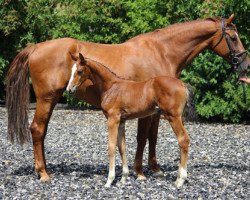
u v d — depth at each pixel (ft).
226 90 44.45
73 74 23.77
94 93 24.85
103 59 25.18
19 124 25.77
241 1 43.55
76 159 30.40
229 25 25.75
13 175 26.23
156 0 46.37
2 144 34.91
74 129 41.39
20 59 25.84
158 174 25.94
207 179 24.99
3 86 55.31
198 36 25.64
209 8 44.91
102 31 49.49
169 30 25.70
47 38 52.95
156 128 25.75
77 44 25.44
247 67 26.04
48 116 25.43
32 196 22.25
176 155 31.58
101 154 31.83
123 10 49.57
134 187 23.57
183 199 21.66
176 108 22.97
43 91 25.22
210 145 35.04
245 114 46.11
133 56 25.22
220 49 25.86
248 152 32.65
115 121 23.73
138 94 23.48
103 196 22.17
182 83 23.25
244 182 24.41
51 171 27.20
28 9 51.98
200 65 44.45
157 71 25.17
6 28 51.37
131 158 30.63
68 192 22.85
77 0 50.21
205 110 44.55
